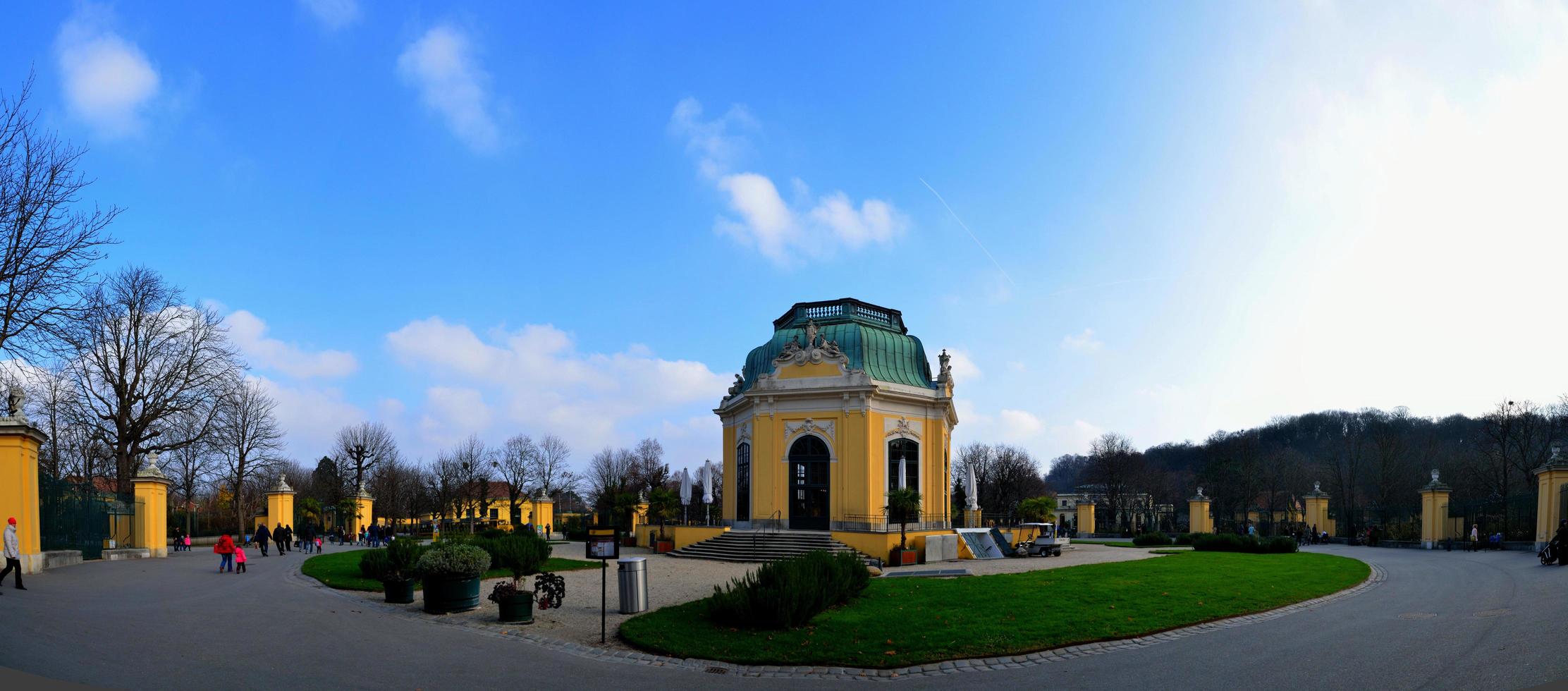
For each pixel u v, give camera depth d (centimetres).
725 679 1234
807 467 3784
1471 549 3762
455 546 1900
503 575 2680
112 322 4269
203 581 2364
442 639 1510
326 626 1595
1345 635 1387
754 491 3853
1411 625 1447
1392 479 7388
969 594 1925
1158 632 1472
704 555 3544
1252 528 5678
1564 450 3216
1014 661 1308
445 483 7581
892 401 3816
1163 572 2406
